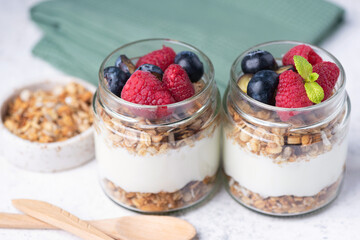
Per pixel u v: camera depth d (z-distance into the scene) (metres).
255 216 0.53
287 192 0.50
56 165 0.57
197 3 0.70
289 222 0.52
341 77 0.48
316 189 0.51
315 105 0.46
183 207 0.53
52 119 0.58
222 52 0.64
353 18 0.71
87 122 0.58
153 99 0.47
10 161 0.58
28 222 0.52
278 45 0.52
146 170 0.50
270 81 0.47
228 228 0.52
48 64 0.68
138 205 0.52
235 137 0.50
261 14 0.68
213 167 0.53
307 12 0.68
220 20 0.68
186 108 0.48
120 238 0.51
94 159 0.58
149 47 0.53
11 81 0.66
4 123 0.58
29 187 0.56
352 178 0.55
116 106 0.48
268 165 0.49
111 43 0.66
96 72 0.65
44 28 0.69
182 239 0.51
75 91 0.61
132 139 0.49
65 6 0.69
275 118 0.47
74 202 0.55
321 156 0.49
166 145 0.49
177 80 0.48
